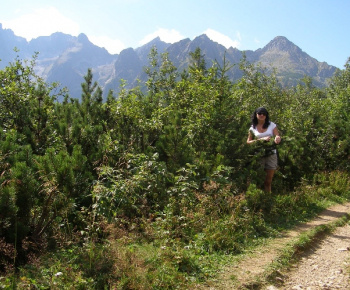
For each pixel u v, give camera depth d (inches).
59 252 176.7
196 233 222.8
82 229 202.8
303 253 213.2
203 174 285.7
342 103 581.0
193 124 337.1
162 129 331.0
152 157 264.4
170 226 221.5
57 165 191.2
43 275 153.6
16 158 196.2
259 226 245.4
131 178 235.3
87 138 270.8
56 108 332.8
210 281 167.8
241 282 167.3
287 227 258.7
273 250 207.2
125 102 360.5
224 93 386.3
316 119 461.7
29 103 342.3
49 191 178.4
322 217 287.4
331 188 372.2
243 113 361.7
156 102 426.3
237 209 251.1
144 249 191.5
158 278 162.6
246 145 317.1
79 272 155.1
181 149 288.8
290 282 174.4
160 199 251.3
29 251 171.8
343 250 216.5
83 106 341.1
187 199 251.3
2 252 160.1
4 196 161.3
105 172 227.0
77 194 211.8
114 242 185.0
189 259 183.5
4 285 140.6
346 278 177.3
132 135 311.9
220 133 334.6
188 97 424.8
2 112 313.6
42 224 187.3
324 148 438.9
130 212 228.1
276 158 326.6
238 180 304.3
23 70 435.5
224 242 211.8
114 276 158.6
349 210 309.7
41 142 270.2
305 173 398.6
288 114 527.5
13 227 165.9
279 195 314.2
